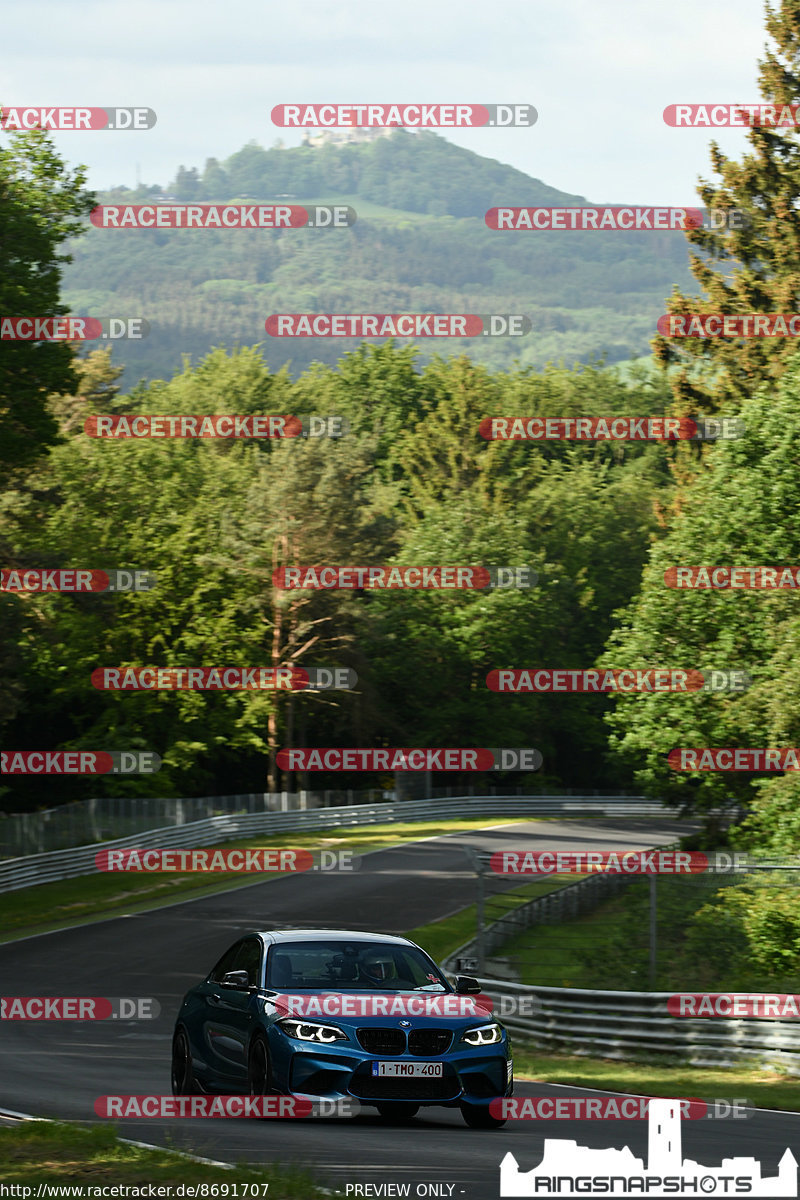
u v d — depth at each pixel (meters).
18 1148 23.14
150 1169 21.50
